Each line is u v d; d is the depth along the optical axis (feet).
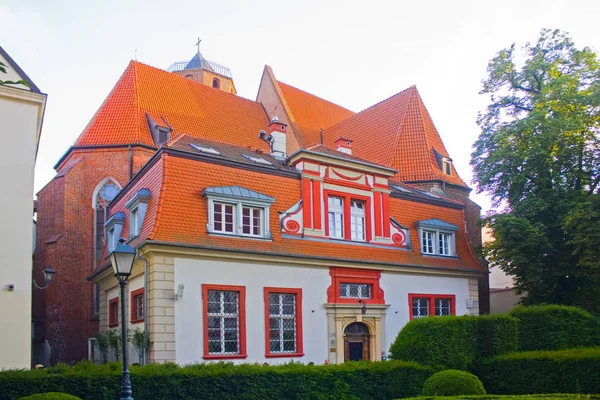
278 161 86.99
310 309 74.23
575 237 81.82
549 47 98.73
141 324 66.23
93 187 110.42
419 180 118.93
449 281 92.32
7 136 56.70
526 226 86.12
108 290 86.22
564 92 90.84
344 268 78.69
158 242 62.13
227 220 70.54
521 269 88.53
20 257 55.42
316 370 53.26
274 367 52.24
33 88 59.47
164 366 48.26
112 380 43.91
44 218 108.88
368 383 55.77
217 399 47.44
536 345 70.08
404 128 129.59
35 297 105.29
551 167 92.63
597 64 93.35
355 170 84.89
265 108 153.58
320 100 165.68
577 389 54.80
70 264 105.70
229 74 209.15
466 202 123.03
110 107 118.11
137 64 127.13
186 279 64.49
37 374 41.78
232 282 67.92
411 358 63.41
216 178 71.72
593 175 92.02
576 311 71.51
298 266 74.18
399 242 87.76
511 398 46.50
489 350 66.95
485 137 101.86
